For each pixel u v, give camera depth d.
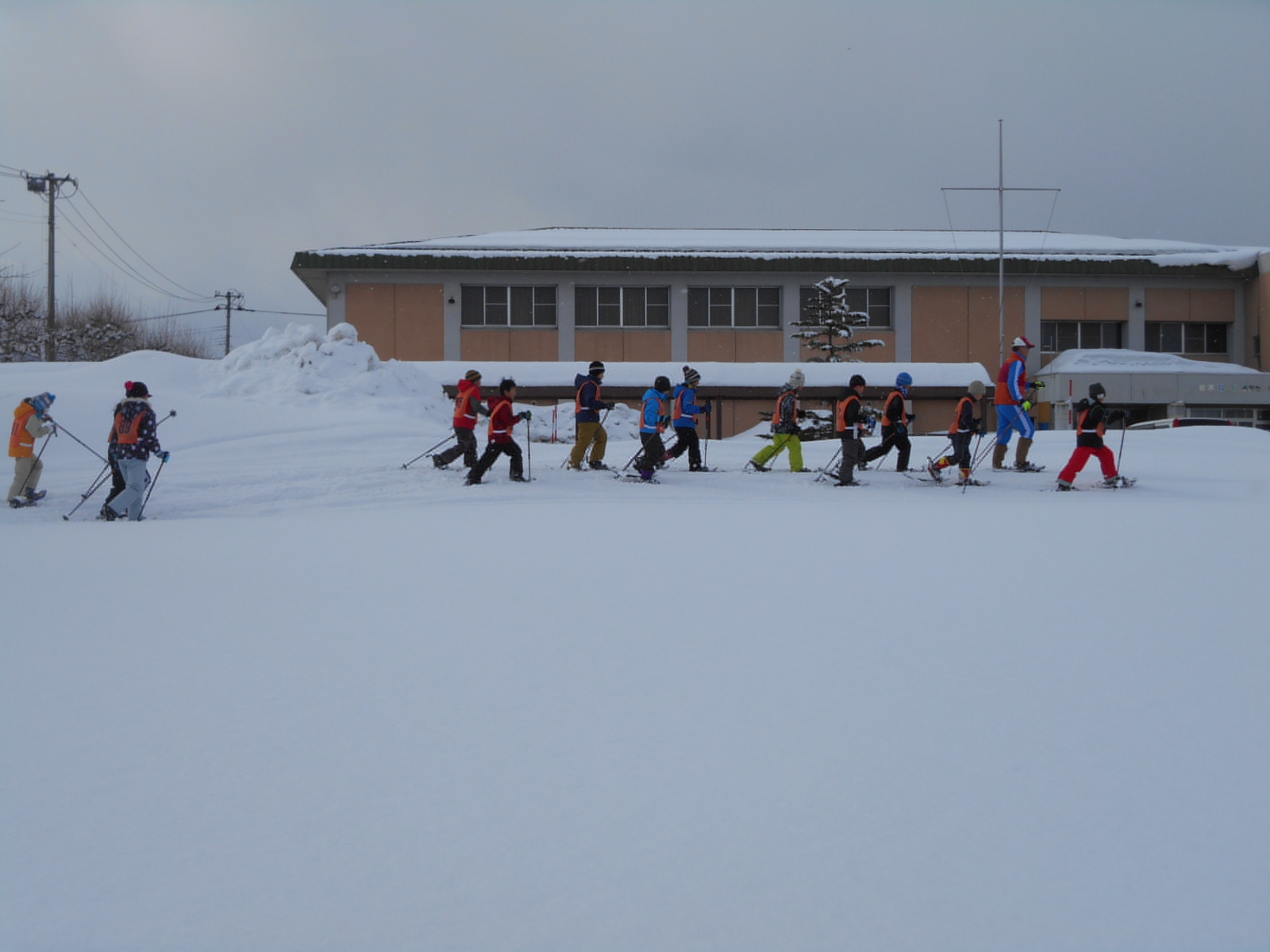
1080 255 39.81
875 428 28.97
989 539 8.96
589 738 3.86
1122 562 7.61
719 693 4.40
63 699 4.39
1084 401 14.08
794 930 2.55
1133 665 4.78
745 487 14.17
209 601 6.44
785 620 5.79
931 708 4.17
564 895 2.73
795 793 3.33
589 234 43.38
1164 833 3.03
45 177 44.03
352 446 18.19
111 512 11.60
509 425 14.07
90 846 3.02
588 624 5.70
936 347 39.31
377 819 3.18
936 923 2.57
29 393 19.91
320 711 4.21
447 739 3.87
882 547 8.46
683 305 38.94
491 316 38.72
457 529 9.88
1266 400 35.66
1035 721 4.00
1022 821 3.12
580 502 12.56
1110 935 2.51
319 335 24.00
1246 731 3.87
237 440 18.11
